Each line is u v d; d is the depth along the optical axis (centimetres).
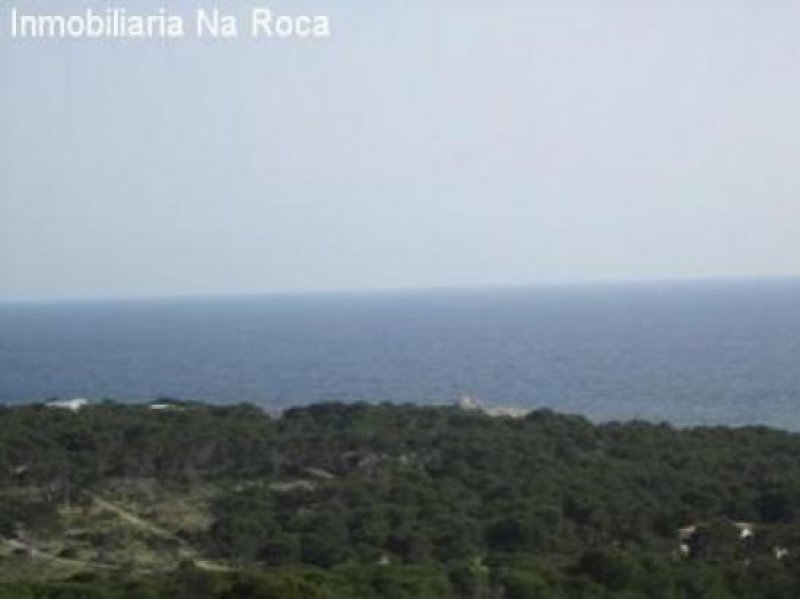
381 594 3722
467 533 4791
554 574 4028
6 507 5338
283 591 3584
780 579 3984
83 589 3828
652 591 3900
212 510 5506
